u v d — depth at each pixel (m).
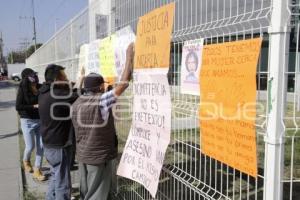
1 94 31.83
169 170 3.68
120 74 4.37
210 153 2.65
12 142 10.31
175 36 3.20
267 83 2.09
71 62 8.37
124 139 4.66
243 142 2.27
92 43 5.75
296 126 2.10
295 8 2.03
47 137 4.83
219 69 2.47
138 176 3.69
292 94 2.09
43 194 6.05
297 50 2.07
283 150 2.07
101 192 4.30
